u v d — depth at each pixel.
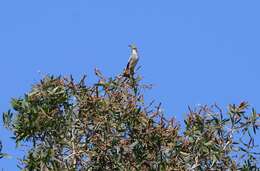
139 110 24.75
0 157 23.36
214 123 24.88
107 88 25.05
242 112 24.92
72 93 25.03
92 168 24.56
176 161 24.64
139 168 24.55
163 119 24.86
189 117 24.89
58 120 24.77
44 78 25.03
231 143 24.75
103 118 24.73
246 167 24.62
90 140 24.66
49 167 24.16
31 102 24.80
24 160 24.14
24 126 24.59
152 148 24.73
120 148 24.56
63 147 24.64
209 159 24.67
